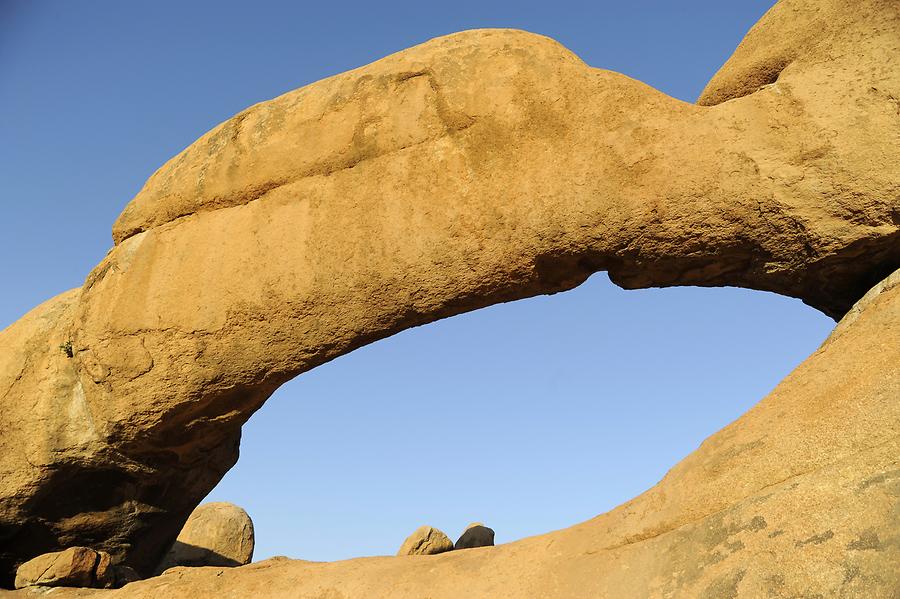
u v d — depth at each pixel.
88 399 7.14
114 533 7.74
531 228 5.96
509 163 6.13
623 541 5.27
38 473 7.29
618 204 5.83
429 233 6.16
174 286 6.83
